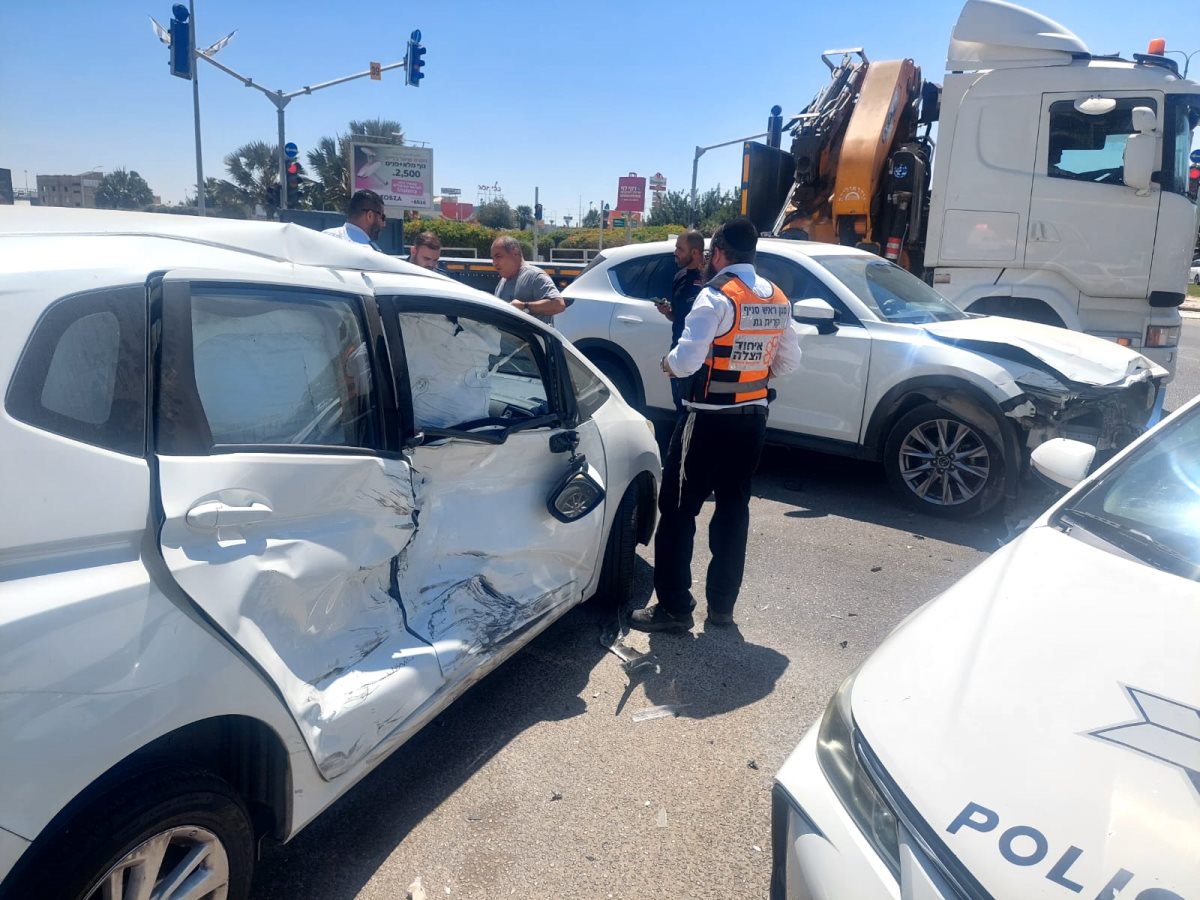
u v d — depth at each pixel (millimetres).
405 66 21359
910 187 9234
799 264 6715
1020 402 5613
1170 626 2078
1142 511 2635
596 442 3953
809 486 6883
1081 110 7719
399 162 38938
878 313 6387
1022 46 8078
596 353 7547
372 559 2615
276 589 2258
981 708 1884
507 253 6504
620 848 2799
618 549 4246
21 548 1748
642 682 3812
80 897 1771
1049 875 1518
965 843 1619
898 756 1837
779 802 2029
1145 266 7809
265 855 2721
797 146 9930
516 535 3367
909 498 6203
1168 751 1703
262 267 2494
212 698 2020
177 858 2055
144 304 2113
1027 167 8148
